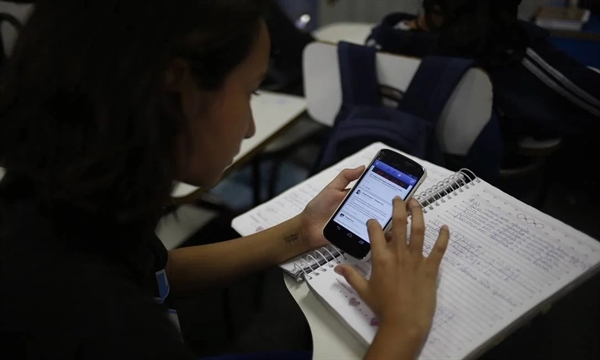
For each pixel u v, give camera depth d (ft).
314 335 2.14
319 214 2.55
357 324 2.05
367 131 3.78
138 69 1.47
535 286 2.07
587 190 4.33
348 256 2.38
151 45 1.48
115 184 1.61
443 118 3.82
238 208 5.59
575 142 4.22
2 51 2.24
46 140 1.56
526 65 3.94
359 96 4.05
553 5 4.75
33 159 1.59
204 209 4.80
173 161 1.75
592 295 4.35
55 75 1.49
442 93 3.66
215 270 2.66
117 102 1.49
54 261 1.54
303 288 2.39
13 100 1.57
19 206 1.66
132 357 1.46
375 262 2.05
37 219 1.62
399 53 4.34
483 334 1.92
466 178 2.69
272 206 2.92
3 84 1.59
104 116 1.49
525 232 2.32
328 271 2.31
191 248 2.73
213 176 1.94
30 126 1.56
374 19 6.89
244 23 1.63
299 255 2.58
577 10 4.59
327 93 4.42
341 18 7.26
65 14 1.49
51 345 1.45
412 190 2.36
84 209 1.63
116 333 1.47
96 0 1.47
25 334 1.46
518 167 4.20
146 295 1.67
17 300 1.49
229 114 1.79
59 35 1.49
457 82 3.60
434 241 2.31
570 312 4.38
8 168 1.63
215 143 1.82
